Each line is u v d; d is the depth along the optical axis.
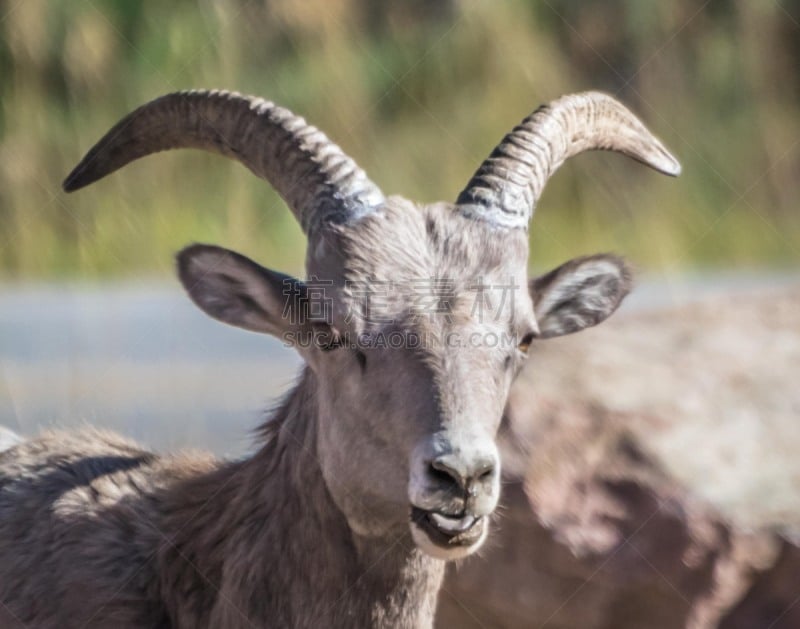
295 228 57.88
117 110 60.72
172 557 22.27
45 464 24.41
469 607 27.95
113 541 22.72
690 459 28.20
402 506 20.25
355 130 62.69
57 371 43.62
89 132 59.78
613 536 27.22
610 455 28.08
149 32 61.75
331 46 63.94
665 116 67.31
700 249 63.09
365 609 21.20
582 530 27.20
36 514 23.58
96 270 56.44
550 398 29.02
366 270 20.66
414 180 62.09
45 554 23.03
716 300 35.84
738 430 29.03
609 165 63.41
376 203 21.47
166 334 47.19
